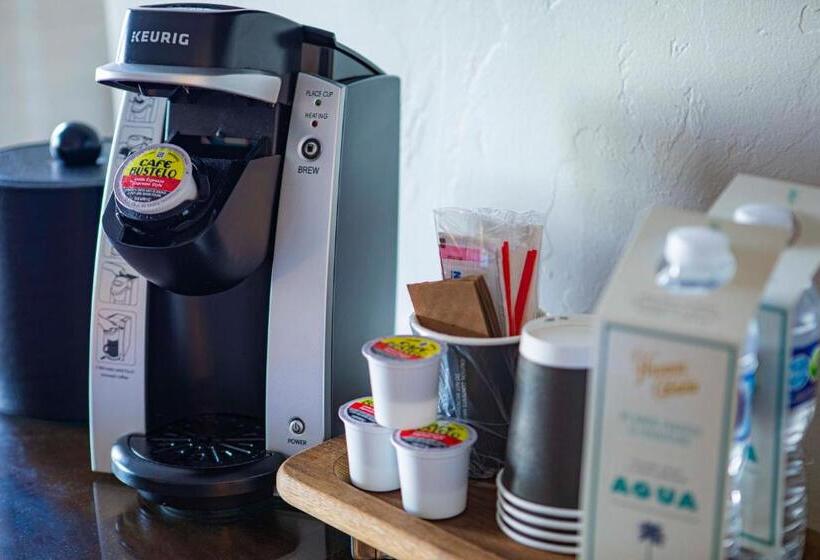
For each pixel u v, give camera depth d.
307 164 0.85
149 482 0.85
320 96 0.85
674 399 0.56
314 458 0.84
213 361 0.94
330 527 0.87
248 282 0.90
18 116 1.67
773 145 0.81
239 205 0.81
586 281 0.96
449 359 0.79
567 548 0.69
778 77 0.79
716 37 0.82
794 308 0.60
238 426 0.94
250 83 0.79
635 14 0.87
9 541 0.85
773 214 0.61
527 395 0.69
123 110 0.92
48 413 1.08
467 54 1.01
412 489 0.74
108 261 0.92
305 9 1.18
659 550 0.58
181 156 0.80
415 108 1.08
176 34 0.79
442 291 0.79
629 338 0.56
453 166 1.05
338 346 0.88
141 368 0.92
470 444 0.75
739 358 0.54
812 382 0.65
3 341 1.06
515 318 0.80
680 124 0.86
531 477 0.70
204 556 0.83
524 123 0.98
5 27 1.64
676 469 0.57
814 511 0.82
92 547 0.84
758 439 0.62
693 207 0.87
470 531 0.73
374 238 0.94
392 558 0.79
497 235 0.80
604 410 0.58
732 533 0.63
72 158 1.11
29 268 1.02
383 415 0.75
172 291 0.86
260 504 0.91
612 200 0.92
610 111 0.91
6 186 1.00
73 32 1.59
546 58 0.94
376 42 1.10
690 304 0.56
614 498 0.59
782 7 0.78
